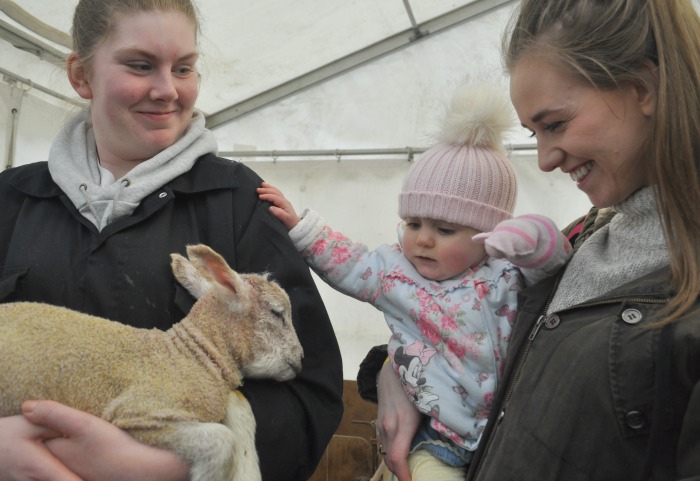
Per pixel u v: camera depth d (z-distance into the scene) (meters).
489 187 2.11
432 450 1.98
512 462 1.40
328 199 6.35
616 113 1.36
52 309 1.58
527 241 1.70
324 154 6.36
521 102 1.47
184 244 1.84
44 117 5.21
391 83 6.28
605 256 1.54
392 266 2.23
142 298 1.73
